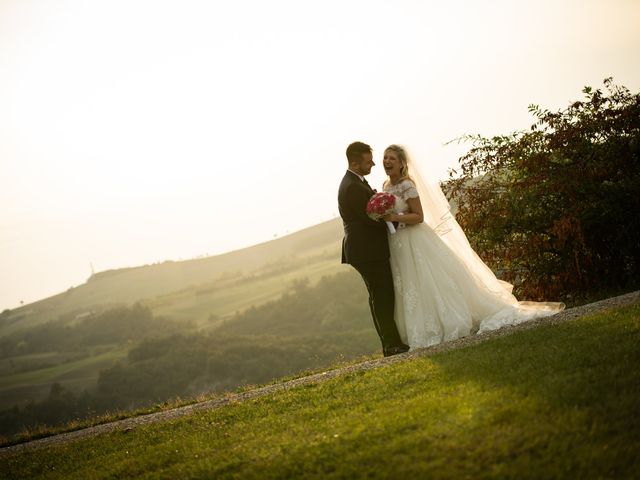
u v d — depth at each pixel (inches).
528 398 189.6
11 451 337.4
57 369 6599.4
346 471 174.6
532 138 446.6
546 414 177.8
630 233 407.2
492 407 189.9
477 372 231.5
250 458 204.7
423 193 350.9
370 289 348.2
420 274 339.3
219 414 285.7
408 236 343.6
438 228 351.3
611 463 149.1
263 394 318.7
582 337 244.2
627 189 405.1
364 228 340.5
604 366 204.7
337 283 5954.7
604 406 175.9
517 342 261.4
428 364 266.2
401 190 343.0
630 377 189.6
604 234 418.3
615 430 163.0
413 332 337.4
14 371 6939.0
